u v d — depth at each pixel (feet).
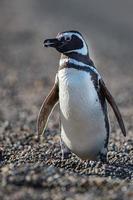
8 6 476.95
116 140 119.65
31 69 253.85
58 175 73.72
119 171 86.89
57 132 129.59
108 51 320.70
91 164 88.89
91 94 87.66
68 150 93.30
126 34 395.96
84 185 71.10
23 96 197.67
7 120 150.92
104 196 66.90
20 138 117.08
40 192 67.46
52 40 88.33
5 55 286.87
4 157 97.66
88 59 89.35
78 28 393.70
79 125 88.89
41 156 96.99
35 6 489.26
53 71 253.03
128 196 67.41
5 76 234.38
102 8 502.38
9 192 66.28
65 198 65.72
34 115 161.89
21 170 73.51
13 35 346.95
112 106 91.45
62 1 521.24
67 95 87.51
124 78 243.81
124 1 537.65
